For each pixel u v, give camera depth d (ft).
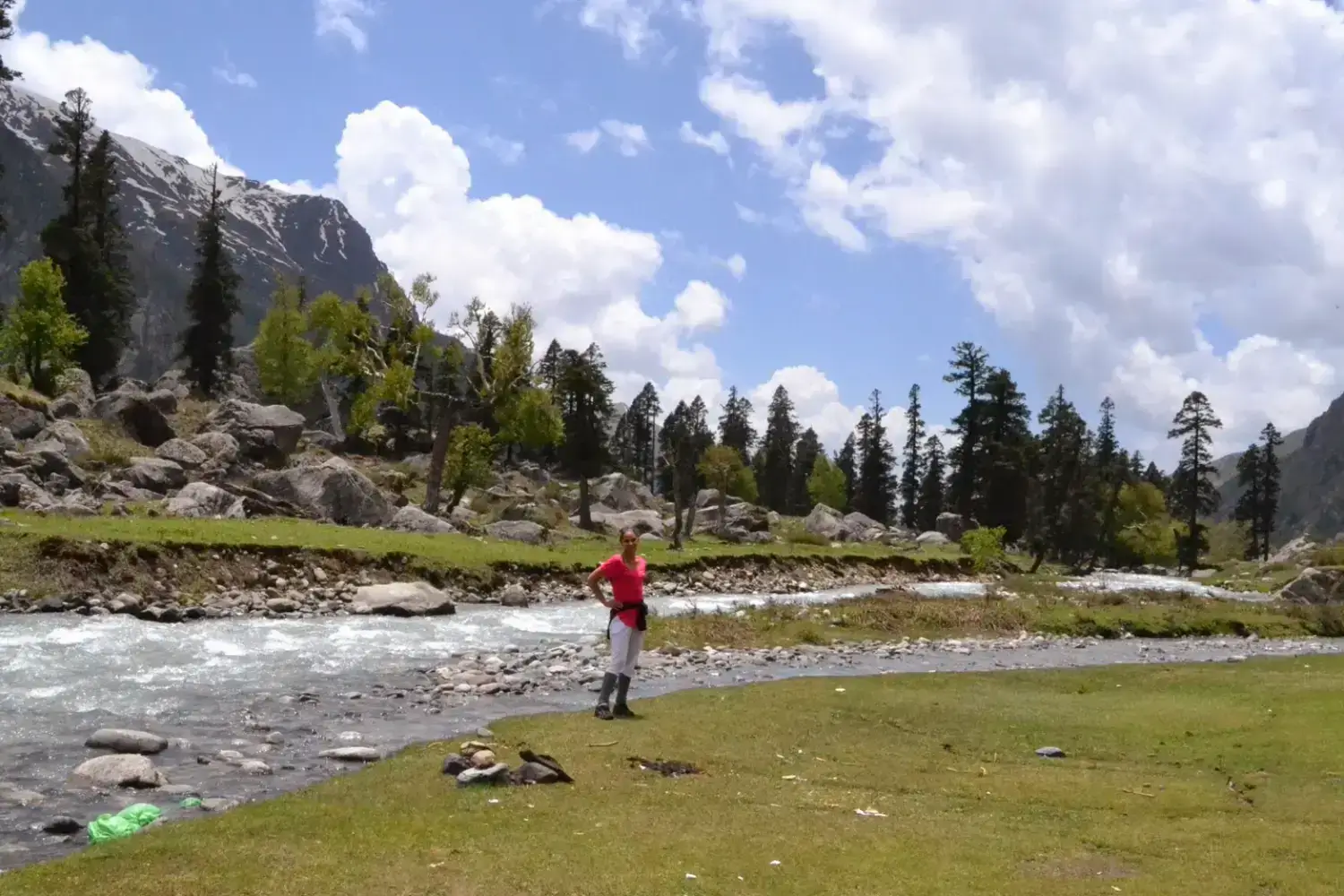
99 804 28.43
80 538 73.82
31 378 182.39
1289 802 29.76
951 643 81.51
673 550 151.84
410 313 175.32
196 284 281.33
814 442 478.18
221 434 158.92
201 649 58.70
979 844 24.35
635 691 52.42
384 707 45.14
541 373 179.11
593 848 23.08
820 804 28.55
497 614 86.99
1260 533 413.80
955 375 333.62
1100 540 288.51
